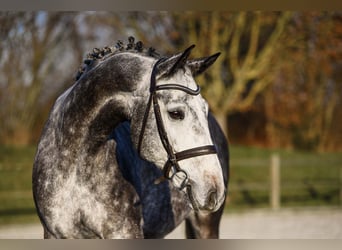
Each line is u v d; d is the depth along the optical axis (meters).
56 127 3.49
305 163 17.14
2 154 15.20
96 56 3.51
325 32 15.74
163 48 14.81
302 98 19.92
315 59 16.84
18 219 11.02
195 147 2.84
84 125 3.31
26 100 17.89
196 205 2.87
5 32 16.77
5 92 17.53
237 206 13.40
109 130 3.32
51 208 3.36
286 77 19.09
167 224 4.08
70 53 17.80
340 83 21.52
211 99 15.36
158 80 2.97
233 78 16.69
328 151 22.06
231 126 21.48
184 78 2.95
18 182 13.30
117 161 3.44
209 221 4.68
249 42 17.25
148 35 14.91
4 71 17.33
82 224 3.35
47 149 3.49
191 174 2.84
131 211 3.43
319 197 14.86
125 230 3.37
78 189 3.33
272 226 10.44
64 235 3.39
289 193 15.09
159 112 2.93
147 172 3.75
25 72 17.83
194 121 2.87
